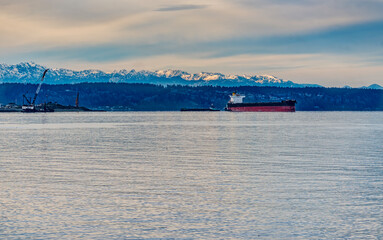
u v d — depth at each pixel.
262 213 32.38
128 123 192.88
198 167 53.62
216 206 34.16
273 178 45.53
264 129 140.62
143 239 27.53
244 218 31.27
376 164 55.72
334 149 75.00
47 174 48.22
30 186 41.44
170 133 121.06
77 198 36.62
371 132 123.69
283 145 82.81
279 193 38.28
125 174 48.19
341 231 28.73
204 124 180.50
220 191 39.19
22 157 63.88
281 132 124.12
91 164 56.34
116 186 41.44
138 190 39.66
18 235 28.09
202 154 67.88
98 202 35.34
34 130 135.62
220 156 65.06
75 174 48.19
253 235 28.16
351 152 70.06
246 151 72.12
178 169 51.94
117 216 31.72
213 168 52.66
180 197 36.97
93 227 29.48
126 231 28.80
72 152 70.88
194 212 32.66
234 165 55.22
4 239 27.45
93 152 70.88
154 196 37.34
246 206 34.12
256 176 46.78
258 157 63.66
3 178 45.69
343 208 33.50
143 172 49.59
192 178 45.62
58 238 27.64
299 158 62.28
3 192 38.84
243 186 41.34
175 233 28.47
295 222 30.39
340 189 39.81
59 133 120.75
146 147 79.50
